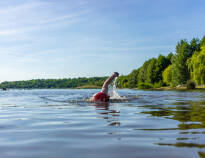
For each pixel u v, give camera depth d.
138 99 11.34
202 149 2.37
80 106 7.70
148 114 5.41
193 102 9.41
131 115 5.24
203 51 49.81
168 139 2.85
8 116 5.36
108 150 2.41
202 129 3.46
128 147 2.52
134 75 103.19
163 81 78.69
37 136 3.15
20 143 2.76
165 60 86.12
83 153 2.31
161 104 8.37
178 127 3.66
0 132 3.44
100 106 7.64
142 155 2.22
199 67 46.12
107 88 9.87
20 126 3.97
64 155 2.25
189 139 2.83
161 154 2.24
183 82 65.25
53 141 2.85
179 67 66.06
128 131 3.41
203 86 51.28
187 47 66.75
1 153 2.34
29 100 11.53
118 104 8.38
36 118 4.96
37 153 2.34
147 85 75.75
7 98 13.74
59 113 5.82
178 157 2.13
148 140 2.82
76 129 3.64
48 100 11.32
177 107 7.15
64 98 12.83
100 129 3.60
